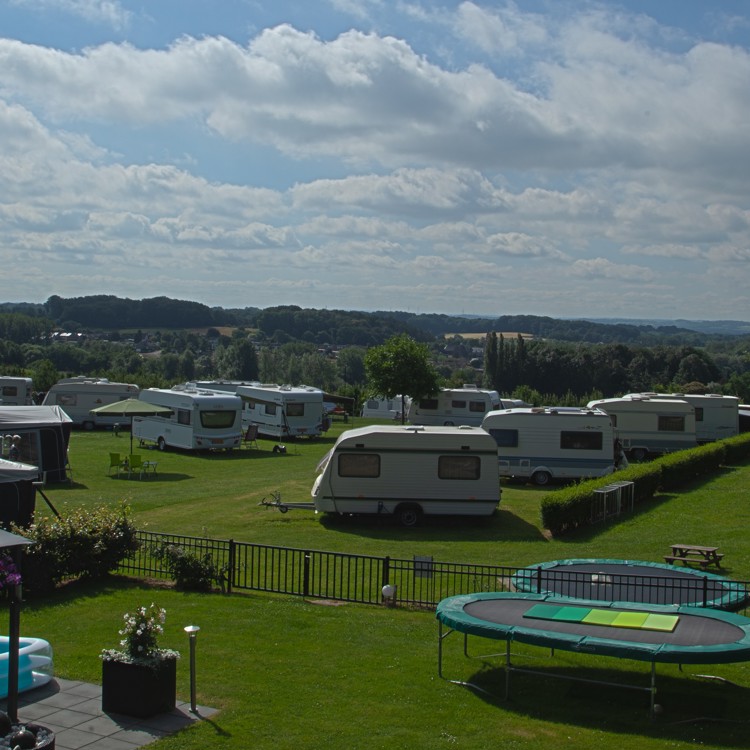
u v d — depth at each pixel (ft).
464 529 72.38
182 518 75.25
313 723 28.71
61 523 47.44
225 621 40.65
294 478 101.24
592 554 61.77
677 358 330.34
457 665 34.86
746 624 32.22
